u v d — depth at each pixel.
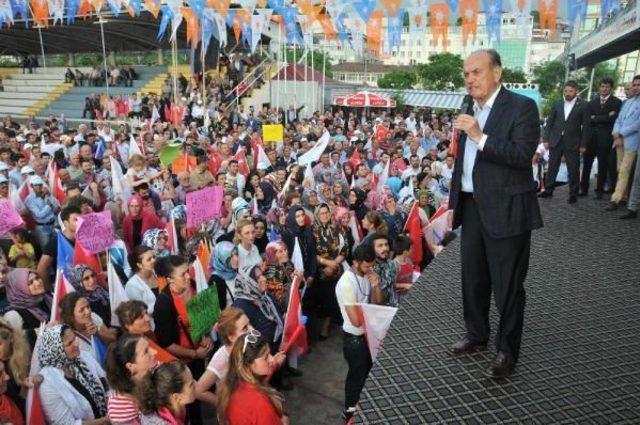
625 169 6.36
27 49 32.47
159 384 2.92
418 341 3.24
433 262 4.64
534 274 4.35
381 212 7.50
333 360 6.17
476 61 2.64
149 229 6.38
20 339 3.60
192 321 4.23
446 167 10.68
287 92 27.42
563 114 7.10
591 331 3.36
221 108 21.64
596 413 2.55
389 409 2.60
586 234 5.49
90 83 29.92
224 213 7.43
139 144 12.18
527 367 2.96
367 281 4.62
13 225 6.00
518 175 2.69
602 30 11.31
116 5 11.98
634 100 6.29
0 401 3.25
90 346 4.03
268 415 2.92
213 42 24.55
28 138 12.65
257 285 4.92
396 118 23.08
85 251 5.24
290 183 8.82
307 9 8.39
